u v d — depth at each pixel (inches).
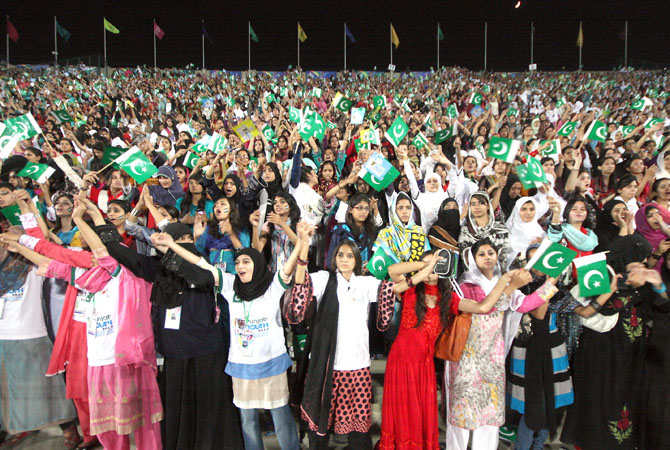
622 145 354.9
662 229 163.0
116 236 135.9
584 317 138.1
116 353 130.5
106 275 134.1
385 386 134.3
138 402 136.1
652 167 230.8
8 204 148.2
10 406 147.3
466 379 129.0
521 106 746.2
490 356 129.6
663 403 133.8
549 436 142.7
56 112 372.5
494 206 211.5
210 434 134.9
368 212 179.9
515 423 153.3
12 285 146.0
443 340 130.3
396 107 548.1
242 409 132.1
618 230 171.2
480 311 123.9
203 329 134.2
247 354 130.7
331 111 605.9
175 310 134.0
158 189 216.8
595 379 138.3
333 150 330.0
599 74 1012.5
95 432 132.0
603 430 138.9
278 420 134.7
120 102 633.0
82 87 799.7
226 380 137.6
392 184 244.7
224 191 207.0
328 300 133.0
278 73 1125.7
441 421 158.7
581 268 128.9
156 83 938.7
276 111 518.3
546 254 122.5
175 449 133.9
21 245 141.4
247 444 136.3
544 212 189.6
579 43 1298.0
